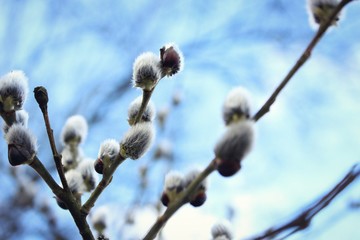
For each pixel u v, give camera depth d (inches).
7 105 12.3
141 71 12.8
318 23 12.0
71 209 12.5
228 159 10.4
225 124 11.1
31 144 12.1
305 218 11.9
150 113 13.6
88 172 14.2
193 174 12.7
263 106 11.2
